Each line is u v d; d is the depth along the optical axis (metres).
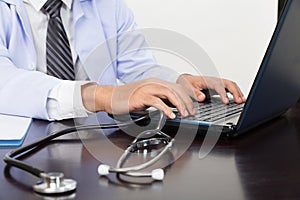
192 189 0.54
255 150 0.71
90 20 1.44
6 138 0.76
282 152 0.70
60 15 1.41
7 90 0.98
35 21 1.41
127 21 1.58
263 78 0.73
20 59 1.33
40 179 0.56
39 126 0.90
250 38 2.33
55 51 1.39
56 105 0.96
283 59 0.77
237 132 0.77
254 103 0.75
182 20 2.30
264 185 0.55
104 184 0.55
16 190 0.53
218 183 0.56
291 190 0.54
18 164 0.59
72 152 0.69
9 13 1.35
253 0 2.30
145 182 0.56
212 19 2.31
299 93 0.99
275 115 0.94
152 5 2.28
